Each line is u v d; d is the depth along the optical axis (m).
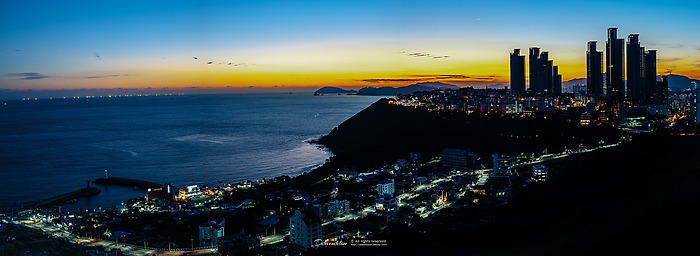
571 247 84.88
